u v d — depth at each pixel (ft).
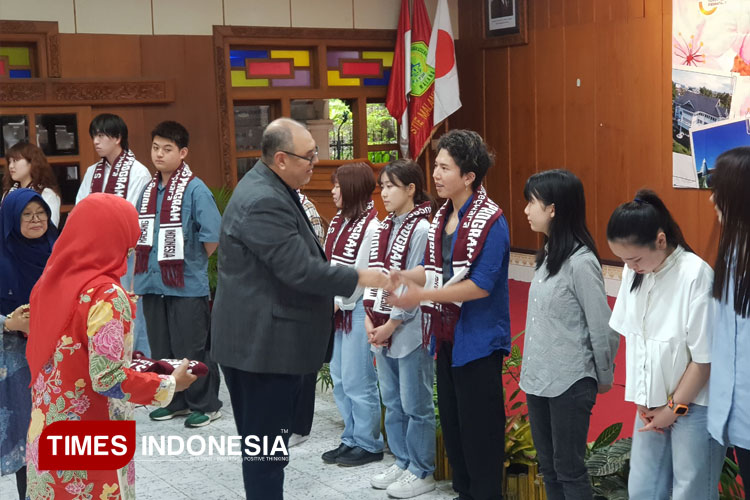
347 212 12.55
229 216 9.13
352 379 12.70
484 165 10.03
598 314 8.73
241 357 9.07
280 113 27.89
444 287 9.72
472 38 30.35
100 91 24.53
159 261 15.06
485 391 10.07
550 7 27.40
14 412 10.09
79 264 7.59
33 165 17.25
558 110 27.53
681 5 23.17
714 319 7.89
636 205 8.23
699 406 8.18
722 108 22.38
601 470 10.12
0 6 23.22
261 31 26.86
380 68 29.35
